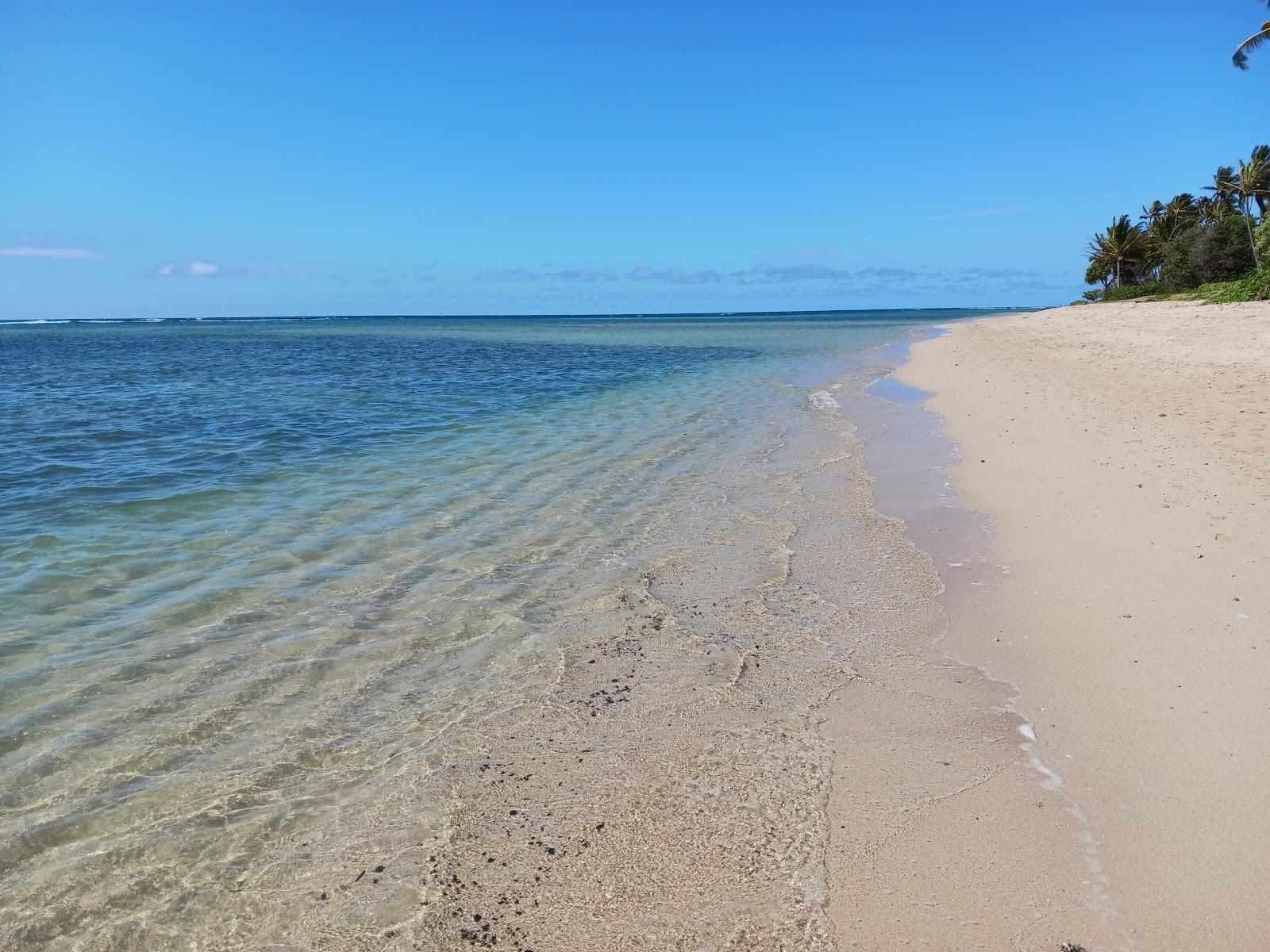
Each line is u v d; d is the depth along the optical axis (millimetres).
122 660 5305
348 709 4711
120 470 11344
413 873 3342
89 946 2998
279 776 4051
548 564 7262
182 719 4590
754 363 32031
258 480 10711
